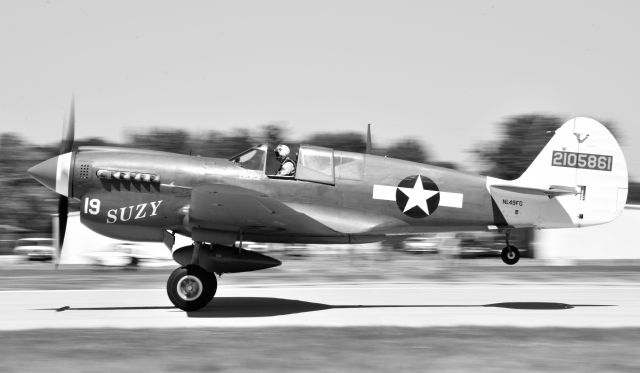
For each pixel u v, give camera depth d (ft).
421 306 104.37
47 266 208.74
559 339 79.82
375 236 99.50
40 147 372.79
